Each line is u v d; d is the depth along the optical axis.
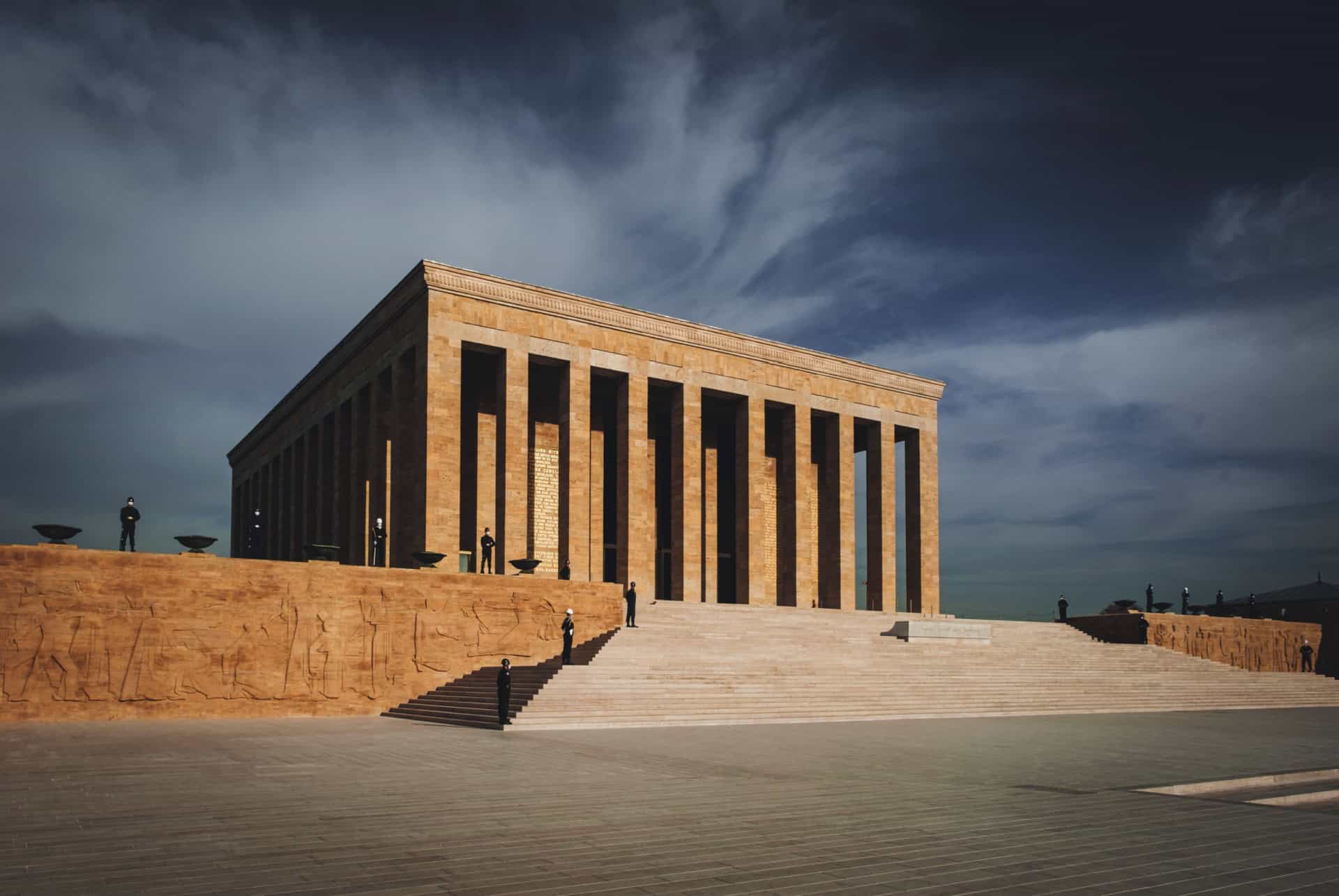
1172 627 52.66
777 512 59.78
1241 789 15.67
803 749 19.89
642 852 9.91
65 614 26.19
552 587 34.12
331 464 54.56
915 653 37.53
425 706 29.09
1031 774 16.55
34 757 18.12
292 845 10.18
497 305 44.38
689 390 50.19
